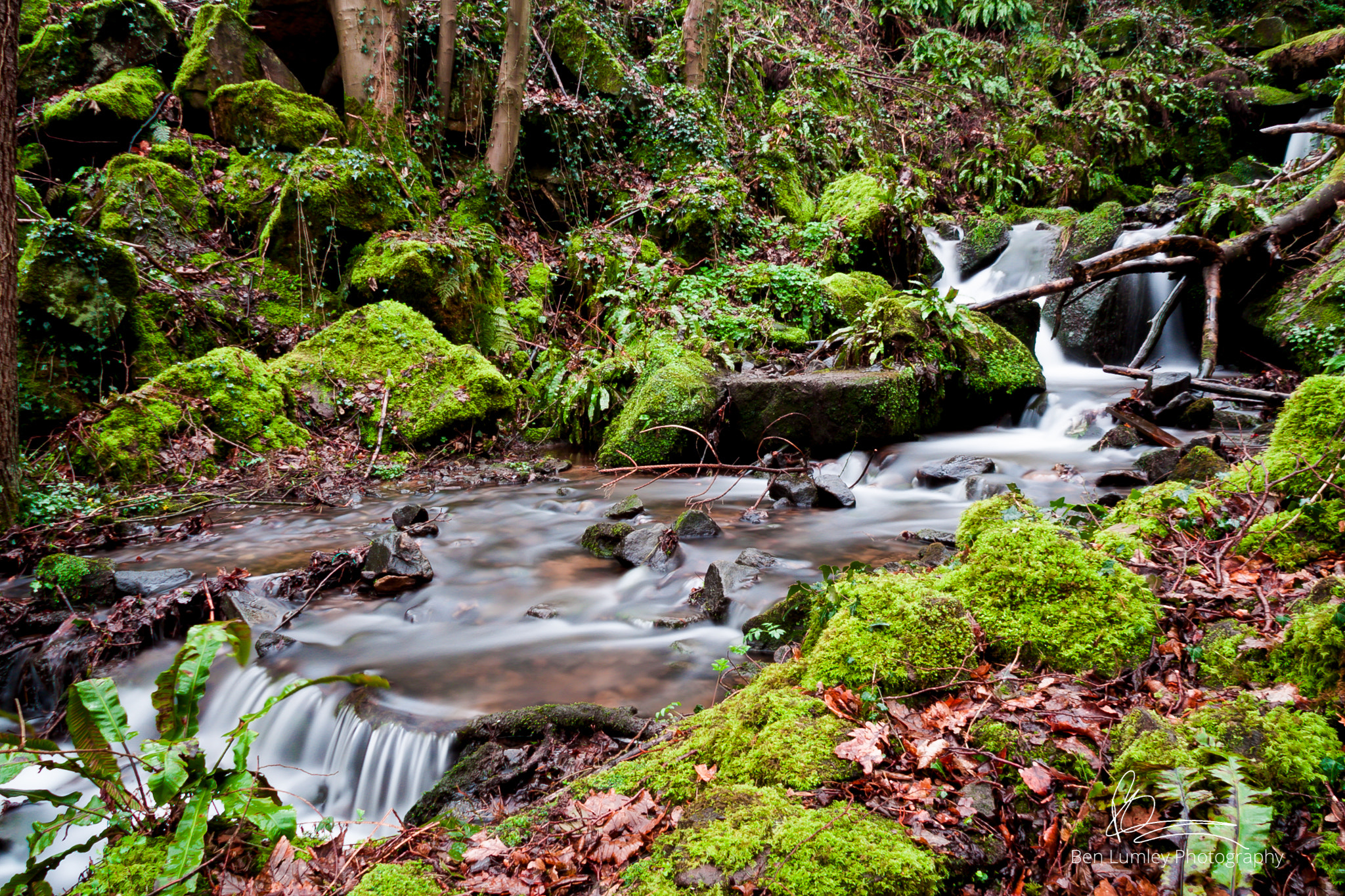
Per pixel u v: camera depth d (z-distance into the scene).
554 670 4.14
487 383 9.34
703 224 12.09
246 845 2.53
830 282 11.58
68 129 9.76
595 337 10.96
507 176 12.24
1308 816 1.95
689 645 4.34
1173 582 3.23
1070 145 17.31
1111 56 20.16
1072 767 2.28
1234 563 3.41
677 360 9.02
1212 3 21.86
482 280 10.73
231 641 2.95
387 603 5.21
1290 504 3.65
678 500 7.46
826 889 1.92
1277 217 10.74
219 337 9.19
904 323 9.26
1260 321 10.55
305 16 11.74
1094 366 12.52
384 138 11.17
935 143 17.25
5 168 5.94
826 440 8.45
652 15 15.58
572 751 3.22
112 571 5.25
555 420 10.14
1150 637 2.81
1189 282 10.36
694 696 3.75
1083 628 2.85
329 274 10.34
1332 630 2.40
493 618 4.94
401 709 3.76
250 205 10.20
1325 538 3.42
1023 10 19.67
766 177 13.76
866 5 19.48
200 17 11.01
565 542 6.39
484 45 12.79
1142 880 1.90
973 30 20.42
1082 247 13.46
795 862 2.00
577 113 12.74
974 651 2.81
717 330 10.20
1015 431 9.56
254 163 10.54
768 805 2.23
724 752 2.60
